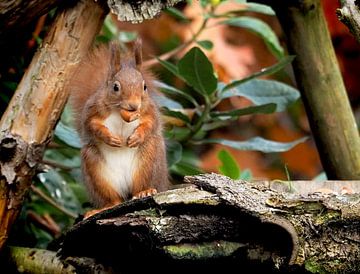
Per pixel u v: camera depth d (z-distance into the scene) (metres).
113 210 5.41
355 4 5.50
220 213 5.35
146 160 5.62
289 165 6.55
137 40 5.63
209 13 6.00
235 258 5.36
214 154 6.51
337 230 5.34
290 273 5.37
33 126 5.57
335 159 5.83
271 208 5.34
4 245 5.60
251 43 6.52
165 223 5.35
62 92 5.58
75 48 5.58
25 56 5.79
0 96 5.80
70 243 5.50
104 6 5.59
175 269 5.41
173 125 5.93
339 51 6.42
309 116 5.85
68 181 6.05
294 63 5.84
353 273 5.35
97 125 5.60
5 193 5.57
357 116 6.50
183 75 5.79
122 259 5.46
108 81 5.60
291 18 5.82
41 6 5.56
